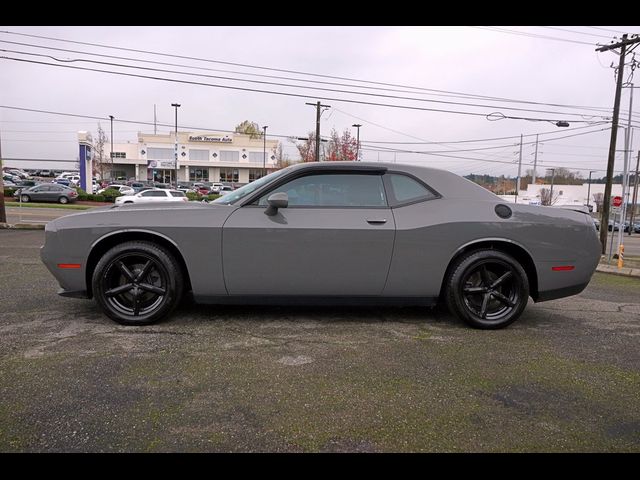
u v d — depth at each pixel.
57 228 3.89
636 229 42.22
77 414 2.43
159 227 3.86
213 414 2.48
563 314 4.87
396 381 2.96
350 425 2.40
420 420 2.48
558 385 2.96
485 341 3.80
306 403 2.63
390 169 4.17
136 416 2.43
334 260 3.93
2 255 8.03
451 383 2.95
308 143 49.69
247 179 83.62
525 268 4.27
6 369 2.98
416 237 3.96
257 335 3.77
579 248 4.17
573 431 2.40
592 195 64.19
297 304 4.04
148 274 3.99
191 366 3.10
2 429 2.28
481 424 2.45
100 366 3.06
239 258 3.89
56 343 3.48
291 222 3.90
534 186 63.53
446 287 4.12
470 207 4.11
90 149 38.41
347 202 4.05
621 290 6.78
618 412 2.62
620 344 3.85
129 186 55.81
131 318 3.92
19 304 4.57
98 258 4.02
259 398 2.67
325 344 3.61
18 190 33.62
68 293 3.96
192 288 3.94
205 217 3.91
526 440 2.30
